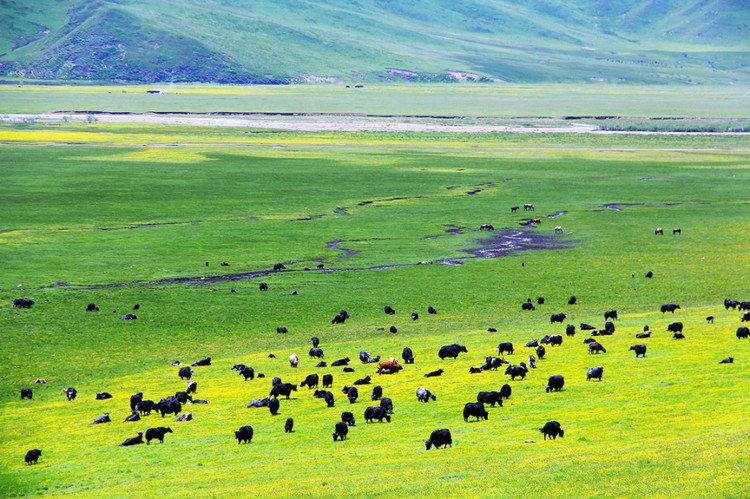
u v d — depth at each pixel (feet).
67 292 305.12
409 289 317.01
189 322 272.92
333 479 123.75
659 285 320.91
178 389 200.44
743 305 265.95
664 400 158.30
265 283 320.70
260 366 219.61
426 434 150.00
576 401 163.63
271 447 148.87
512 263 362.74
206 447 151.64
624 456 122.01
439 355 216.33
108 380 214.48
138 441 157.99
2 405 194.90
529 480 114.32
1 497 131.95
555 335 223.51
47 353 239.91
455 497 109.50
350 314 284.20
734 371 176.35
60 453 154.30
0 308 281.74
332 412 170.50
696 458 116.47
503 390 170.91
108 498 122.52
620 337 226.79
